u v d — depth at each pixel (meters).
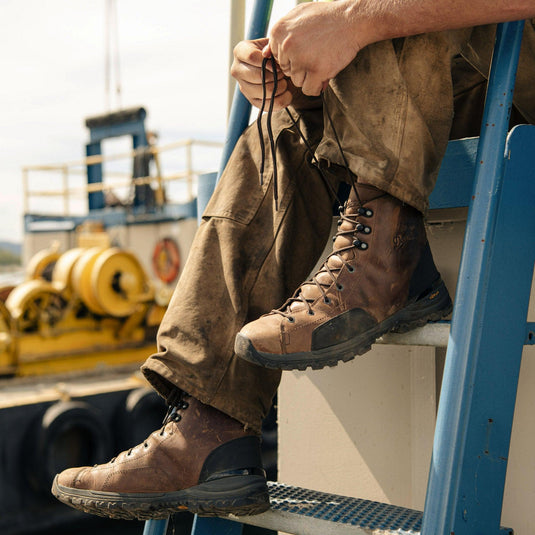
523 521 1.17
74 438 5.63
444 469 0.80
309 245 1.08
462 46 0.94
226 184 1.08
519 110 1.08
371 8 0.83
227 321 1.00
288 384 1.61
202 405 0.98
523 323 0.87
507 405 0.85
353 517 0.92
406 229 0.93
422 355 1.33
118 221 10.20
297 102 1.06
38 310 6.75
